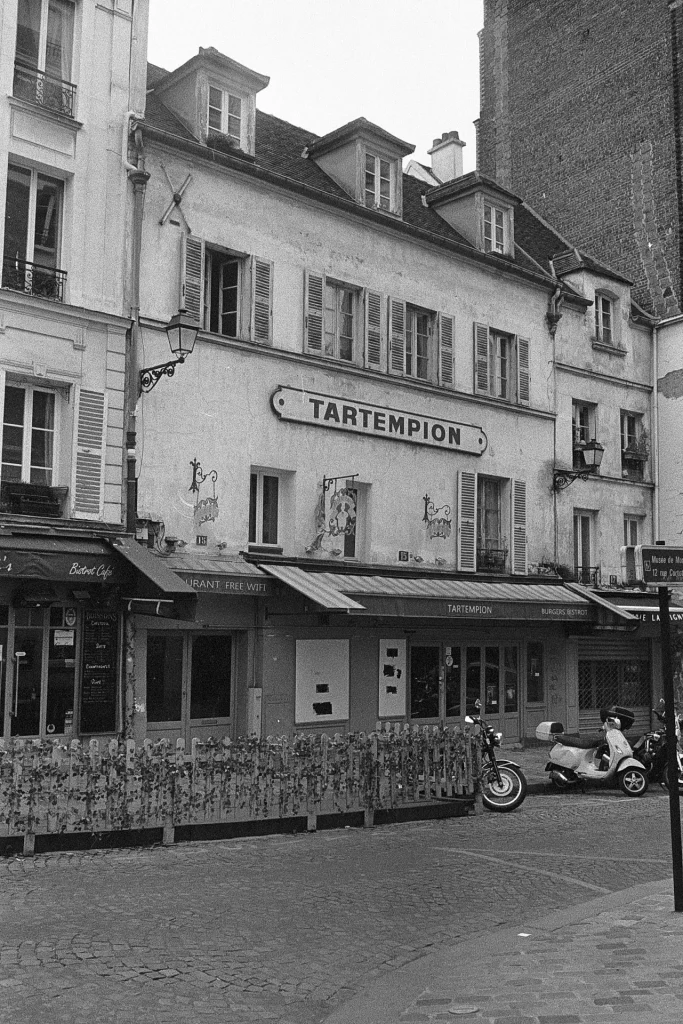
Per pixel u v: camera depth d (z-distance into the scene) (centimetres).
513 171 2853
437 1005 487
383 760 1111
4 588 1280
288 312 1648
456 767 1180
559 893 768
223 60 1598
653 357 2395
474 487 1923
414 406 1833
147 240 1473
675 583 662
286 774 1034
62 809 895
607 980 517
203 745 981
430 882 790
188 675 1492
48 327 1346
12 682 1284
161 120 1579
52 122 1377
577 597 1947
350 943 616
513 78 2878
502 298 2039
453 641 1862
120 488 1404
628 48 2559
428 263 1895
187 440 1485
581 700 2128
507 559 1991
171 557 1433
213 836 966
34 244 1371
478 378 1962
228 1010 493
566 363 2172
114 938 602
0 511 1287
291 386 1630
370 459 1748
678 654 2277
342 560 1683
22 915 650
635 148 2520
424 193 2203
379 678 1720
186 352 1338
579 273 2247
